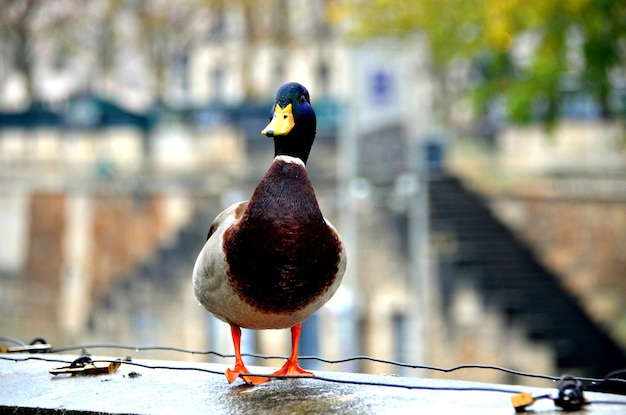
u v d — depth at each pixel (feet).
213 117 106.63
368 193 76.69
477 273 69.41
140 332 90.07
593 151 88.53
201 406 13.70
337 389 14.70
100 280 97.14
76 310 97.09
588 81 58.54
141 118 108.88
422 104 79.46
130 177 103.14
